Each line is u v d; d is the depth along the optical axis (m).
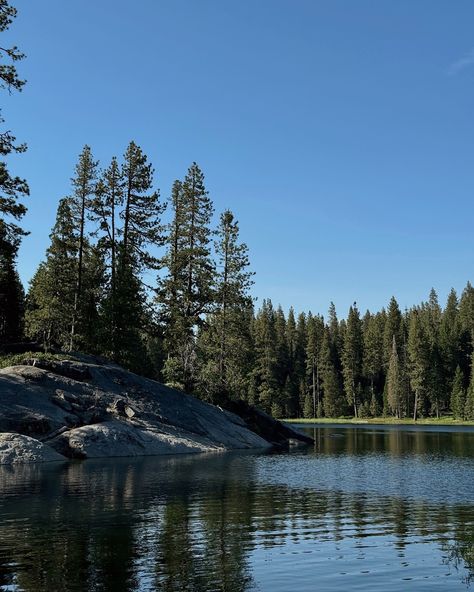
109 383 44.56
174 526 15.43
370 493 22.09
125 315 54.31
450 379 123.31
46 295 59.34
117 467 30.72
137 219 58.59
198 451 42.12
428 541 14.00
